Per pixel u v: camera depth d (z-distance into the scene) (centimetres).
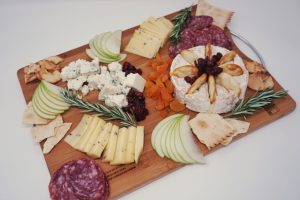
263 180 47
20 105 56
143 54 58
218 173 48
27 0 69
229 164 49
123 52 59
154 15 67
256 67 55
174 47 58
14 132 53
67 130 50
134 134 48
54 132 50
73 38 64
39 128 51
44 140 50
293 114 54
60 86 56
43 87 54
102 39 60
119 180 46
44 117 51
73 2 69
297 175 48
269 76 55
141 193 47
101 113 51
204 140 48
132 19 67
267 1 69
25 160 50
